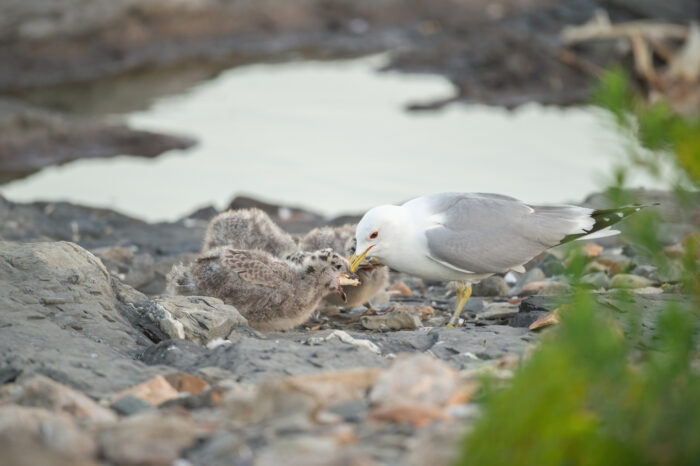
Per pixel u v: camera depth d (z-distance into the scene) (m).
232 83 41.50
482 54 44.19
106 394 8.67
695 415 6.75
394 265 12.73
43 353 9.37
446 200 12.80
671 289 12.59
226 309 11.19
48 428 7.09
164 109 37.00
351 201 26.09
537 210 12.81
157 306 10.88
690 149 6.60
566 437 6.51
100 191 27.95
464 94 39.69
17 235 18.06
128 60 44.88
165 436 7.20
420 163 29.42
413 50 47.22
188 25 47.66
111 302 10.95
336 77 42.72
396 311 12.65
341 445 7.15
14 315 10.16
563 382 6.49
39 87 41.06
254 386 8.66
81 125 32.81
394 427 7.48
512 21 51.09
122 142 32.47
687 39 43.09
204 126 34.41
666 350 7.81
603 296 12.04
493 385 7.76
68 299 10.64
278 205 20.98
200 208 21.33
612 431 6.84
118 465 7.00
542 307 11.69
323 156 30.30
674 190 6.91
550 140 32.28
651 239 7.70
